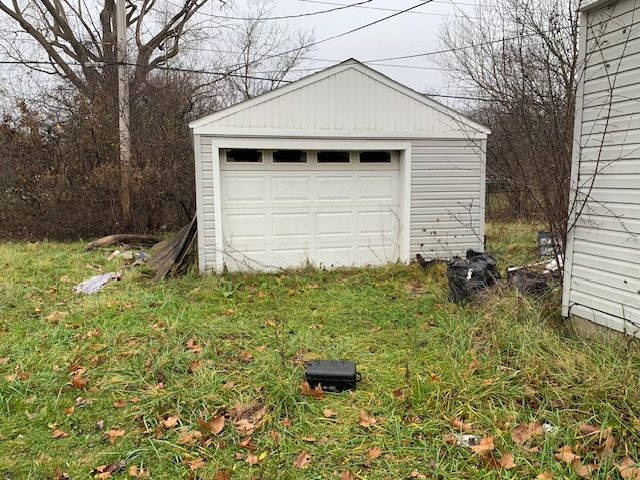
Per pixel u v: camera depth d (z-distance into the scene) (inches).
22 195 451.5
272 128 311.4
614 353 147.8
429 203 343.3
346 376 146.3
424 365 160.9
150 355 171.5
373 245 345.1
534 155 216.1
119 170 446.6
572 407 126.3
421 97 332.8
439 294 255.4
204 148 303.3
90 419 134.6
